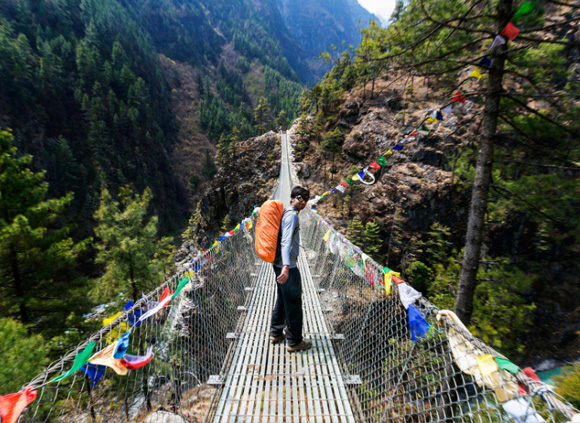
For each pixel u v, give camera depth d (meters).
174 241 59.91
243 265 4.54
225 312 3.19
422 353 1.45
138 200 12.11
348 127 33.69
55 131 58.69
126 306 1.61
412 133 4.39
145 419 1.50
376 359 2.09
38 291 7.89
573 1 3.21
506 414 0.93
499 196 5.23
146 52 108.69
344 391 2.32
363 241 23.80
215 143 96.81
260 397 2.29
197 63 142.12
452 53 3.93
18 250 7.31
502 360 0.98
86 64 73.38
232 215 38.59
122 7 133.00
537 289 12.12
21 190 7.56
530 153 4.47
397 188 25.48
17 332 5.21
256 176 37.75
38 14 80.88
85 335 7.96
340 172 31.48
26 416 1.05
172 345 1.90
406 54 4.26
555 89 3.88
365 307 2.53
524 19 3.28
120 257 10.85
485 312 6.55
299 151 36.88
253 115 119.12
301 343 2.82
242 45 189.12
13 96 54.12
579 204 4.17
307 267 5.64
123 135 69.69
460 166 5.56
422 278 21.31
